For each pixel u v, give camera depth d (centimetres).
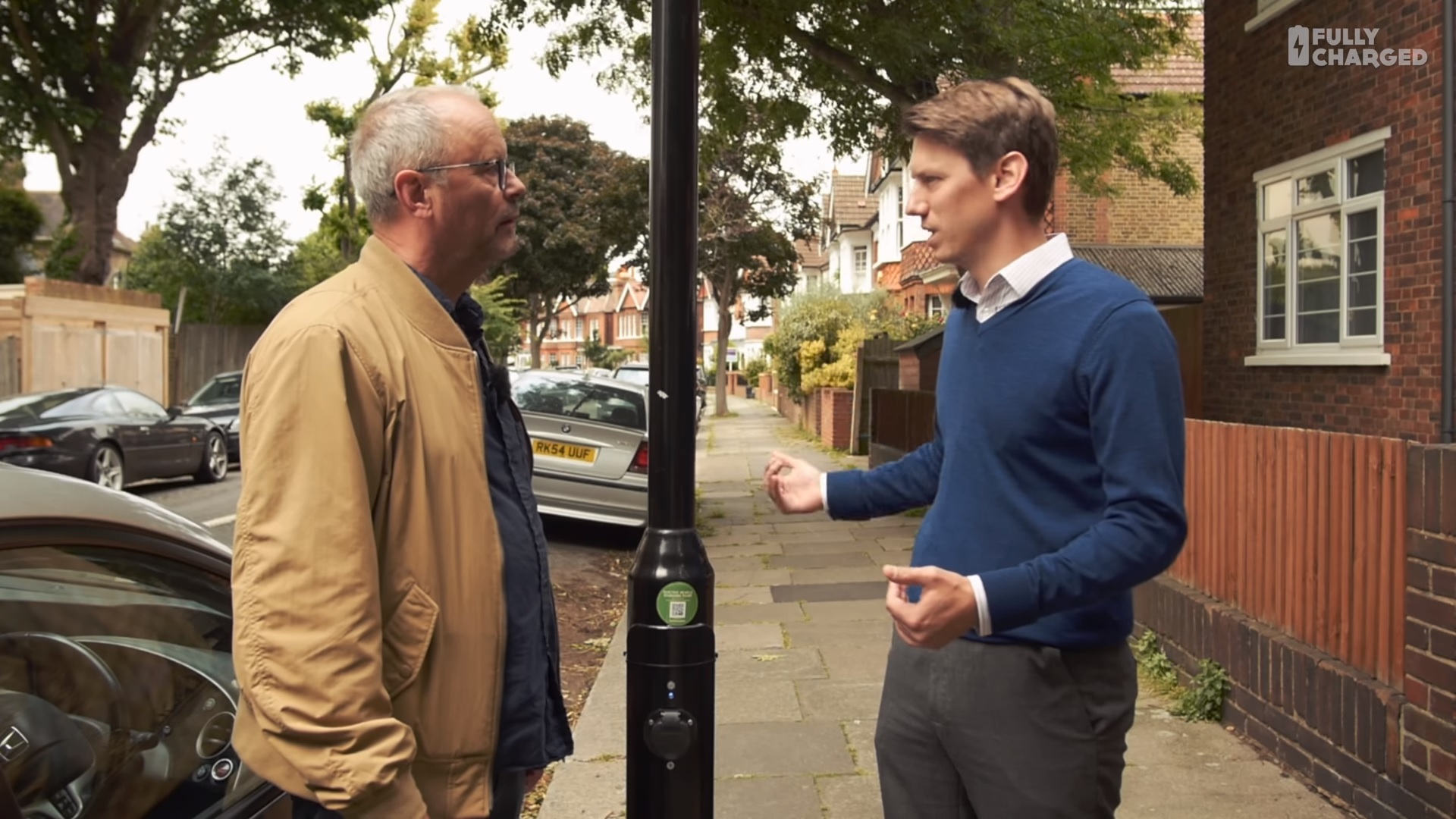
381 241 200
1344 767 377
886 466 247
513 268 4244
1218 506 491
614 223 3191
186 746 220
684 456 254
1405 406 834
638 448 993
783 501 250
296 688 161
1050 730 203
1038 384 196
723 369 3444
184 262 2662
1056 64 1109
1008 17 1046
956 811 220
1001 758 204
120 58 2044
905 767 224
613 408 1049
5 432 1117
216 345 2575
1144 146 1900
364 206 205
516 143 4191
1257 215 1039
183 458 1398
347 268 196
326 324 175
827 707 518
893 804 227
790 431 2642
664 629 249
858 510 245
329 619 163
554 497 984
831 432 2069
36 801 187
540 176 4156
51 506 203
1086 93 1320
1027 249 207
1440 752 326
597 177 4103
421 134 197
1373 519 371
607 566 943
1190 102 1545
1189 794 391
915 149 214
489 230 206
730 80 1227
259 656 163
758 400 4891
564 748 224
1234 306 1091
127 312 2158
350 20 2141
